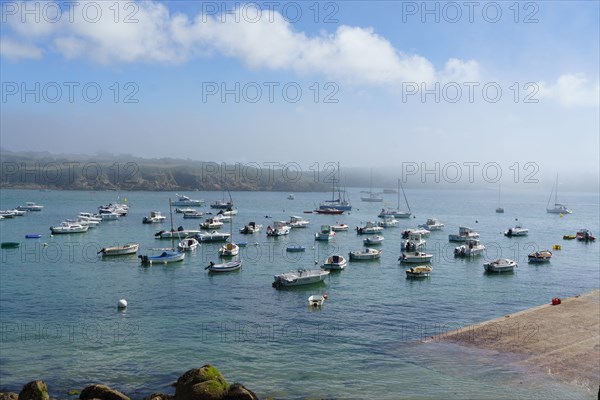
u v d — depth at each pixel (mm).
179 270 82625
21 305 58906
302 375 38625
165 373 39094
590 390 35312
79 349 44000
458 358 41562
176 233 125938
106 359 41750
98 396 32969
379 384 36844
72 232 134125
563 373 38156
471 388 35906
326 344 45656
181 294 65375
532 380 37000
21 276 76312
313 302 59656
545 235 145250
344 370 39531
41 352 43188
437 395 34906
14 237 126312
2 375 38219
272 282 73312
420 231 136250
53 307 58156
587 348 43031
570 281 76875
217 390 31000
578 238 132500
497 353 42406
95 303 60219
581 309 54844
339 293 66625
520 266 89812
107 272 80375
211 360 41719
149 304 60094
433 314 56531
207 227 144500
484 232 153125
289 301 61906
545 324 49656
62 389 35938
